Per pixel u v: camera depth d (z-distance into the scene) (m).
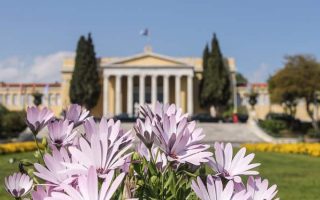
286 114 74.62
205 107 78.25
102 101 85.81
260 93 91.25
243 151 2.32
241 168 2.26
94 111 85.75
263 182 2.12
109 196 1.70
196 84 86.31
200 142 2.29
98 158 1.94
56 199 1.77
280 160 27.05
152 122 2.35
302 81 64.56
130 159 2.48
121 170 2.39
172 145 2.13
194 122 2.35
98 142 1.95
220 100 76.31
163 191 2.30
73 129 2.68
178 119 2.51
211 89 76.25
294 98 68.62
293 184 16.34
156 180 2.28
